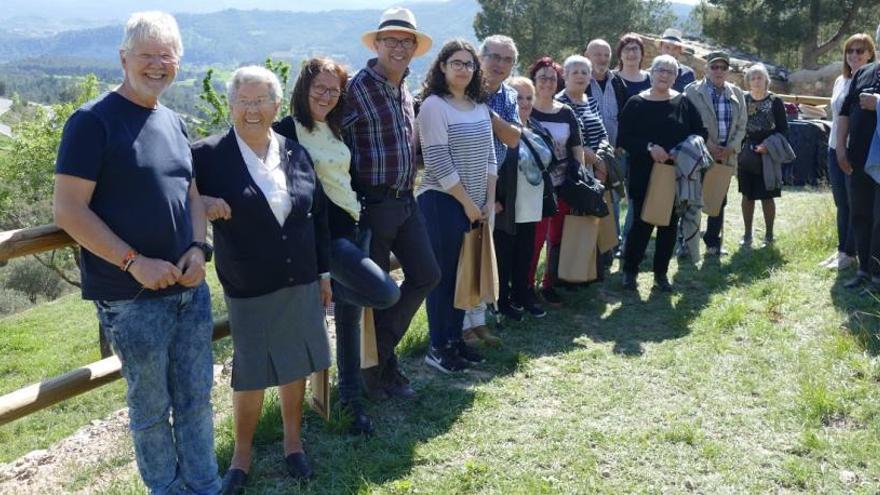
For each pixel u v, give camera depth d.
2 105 148.88
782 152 7.14
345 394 3.90
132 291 2.74
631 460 3.60
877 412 3.91
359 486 3.37
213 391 4.96
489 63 4.84
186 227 2.84
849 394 4.11
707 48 18.36
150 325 2.79
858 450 3.58
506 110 4.95
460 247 4.52
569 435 3.83
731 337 5.12
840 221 6.16
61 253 20.81
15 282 28.36
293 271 3.19
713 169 6.84
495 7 26.80
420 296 4.17
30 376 11.70
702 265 6.86
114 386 8.92
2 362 12.70
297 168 3.25
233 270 3.15
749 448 3.69
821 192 9.84
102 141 2.62
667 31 8.55
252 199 3.07
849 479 3.39
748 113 7.23
